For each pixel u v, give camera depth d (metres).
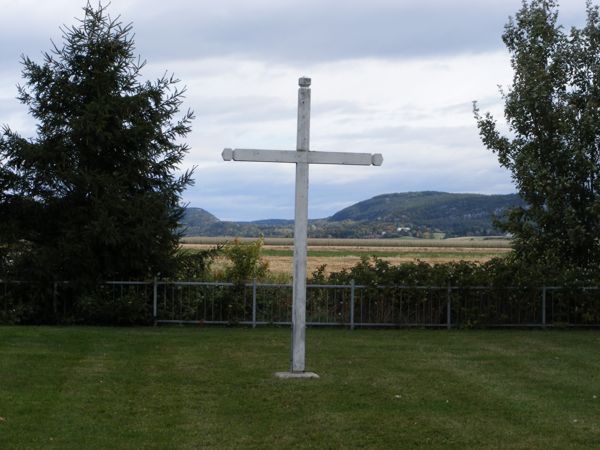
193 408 9.66
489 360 13.66
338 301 19.22
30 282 18.42
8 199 18.88
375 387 10.98
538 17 20.48
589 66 20.33
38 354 13.27
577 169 20.00
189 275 20.27
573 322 19.38
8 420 8.84
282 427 8.80
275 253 64.88
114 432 8.51
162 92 19.30
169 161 19.34
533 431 8.75
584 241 19.81
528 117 20.52
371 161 11.85
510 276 19.20
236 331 17.83
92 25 18.84
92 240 17.95
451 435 8.55
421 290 19.19
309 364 12.94
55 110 18.78
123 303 18.27
